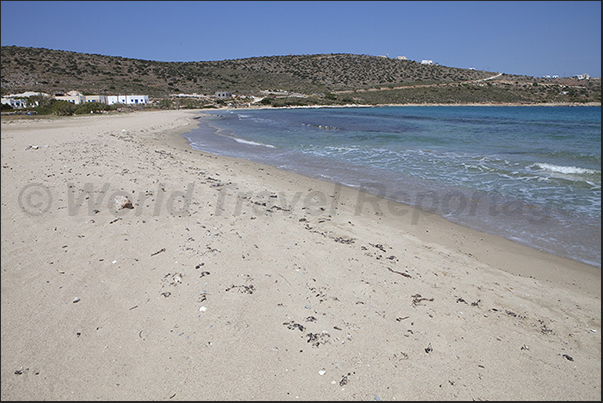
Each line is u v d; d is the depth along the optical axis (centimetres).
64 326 370
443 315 410
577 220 772
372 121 3881
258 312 392
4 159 1172
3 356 331
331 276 480
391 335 367
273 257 524
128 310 395
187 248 539
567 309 450
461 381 313
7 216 664
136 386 298
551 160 1418
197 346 341
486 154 1583
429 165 1345
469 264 570
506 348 362
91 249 536
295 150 1758
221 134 2548
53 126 2675
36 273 469
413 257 578
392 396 292
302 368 318
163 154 1438
